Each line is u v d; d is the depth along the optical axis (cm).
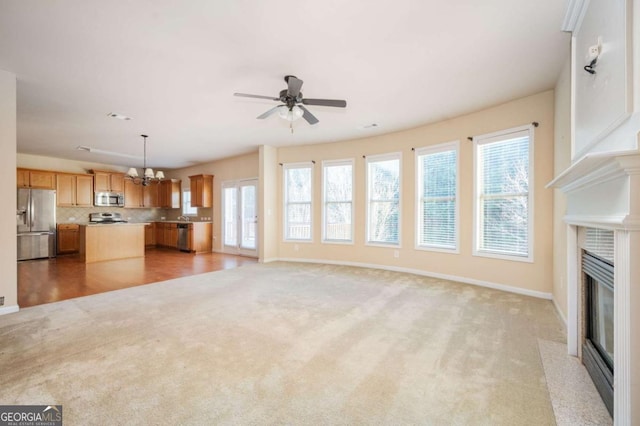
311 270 551
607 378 164
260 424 153
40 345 242
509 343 245
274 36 246
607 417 157
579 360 216
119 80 325
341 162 605
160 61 285
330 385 187
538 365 210
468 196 438
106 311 326
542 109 362
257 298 375
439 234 480
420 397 175
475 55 277
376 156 557
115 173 870
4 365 211
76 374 199
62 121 466
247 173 752
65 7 208
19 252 665
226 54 273
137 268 579
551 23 230
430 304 347
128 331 271
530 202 373
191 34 242
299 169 660
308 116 346
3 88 303
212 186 849
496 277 411
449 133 459
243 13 217
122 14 217
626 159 116
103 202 841
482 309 328
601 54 151
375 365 212
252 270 556
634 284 122
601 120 152
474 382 190
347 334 265
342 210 611
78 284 450
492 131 408
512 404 168
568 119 279
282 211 670
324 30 238
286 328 279
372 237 570
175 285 443
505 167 400
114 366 210
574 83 205
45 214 709
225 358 222
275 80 327
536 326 280
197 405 168
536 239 371
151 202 959
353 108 411
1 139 304
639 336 121
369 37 248
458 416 159
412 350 234
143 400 172
